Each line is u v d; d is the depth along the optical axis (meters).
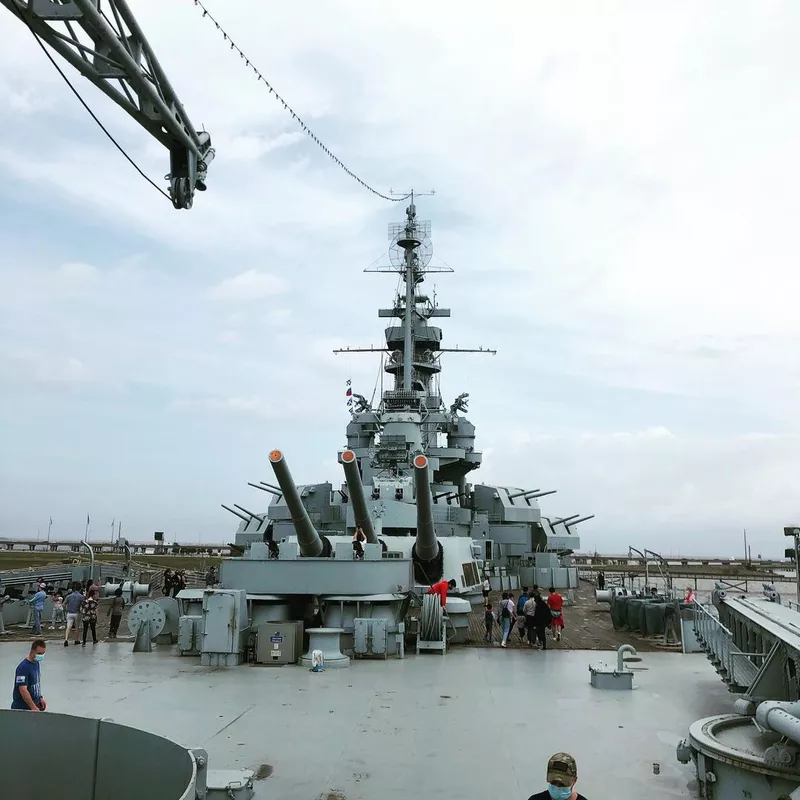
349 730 8.35
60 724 4.55
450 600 15.82
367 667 12.61
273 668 12.37
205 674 11.75
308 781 6.61
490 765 7.12
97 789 4.44
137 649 14.02
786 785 5.43
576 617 20.64
